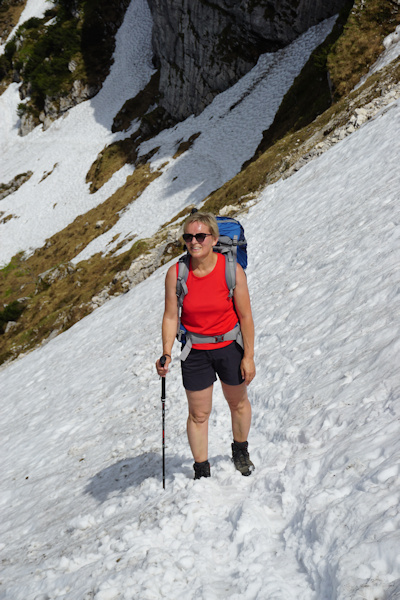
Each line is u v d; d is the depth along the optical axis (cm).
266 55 4606
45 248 5244
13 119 7562
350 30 2859
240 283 374
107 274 2938
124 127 6294
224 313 379
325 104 3372
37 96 7281
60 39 7169
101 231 4659
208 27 4941
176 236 2292
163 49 5603
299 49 4297
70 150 6475
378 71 2430
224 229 391
